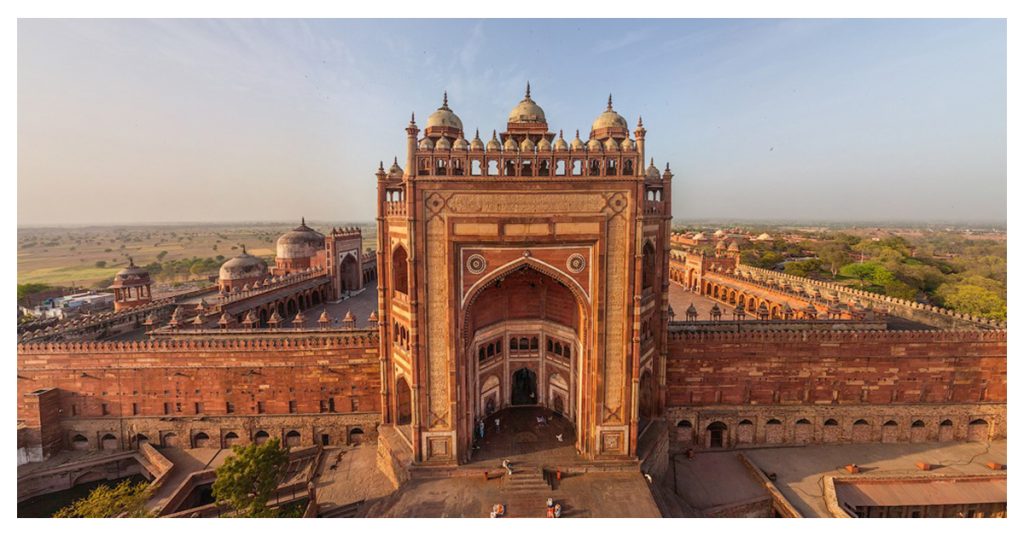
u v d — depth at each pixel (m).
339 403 26.05
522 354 26.52
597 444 21.28
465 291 20.36
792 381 26.31
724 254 67.38
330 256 52.41
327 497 21.72
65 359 25.30
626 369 20.84
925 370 26.19
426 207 19.75
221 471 19.31
